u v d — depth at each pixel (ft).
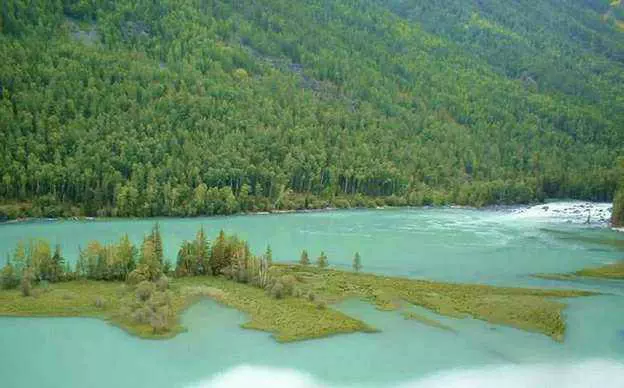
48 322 330.34
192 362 291.17
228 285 411.75
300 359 300.20
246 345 312.71
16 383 264.11
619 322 372.79
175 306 360.28
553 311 385.09
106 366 283.38
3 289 379.35
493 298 408.05
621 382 291.17
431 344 326.03
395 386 278.05
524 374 295.69
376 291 411.34
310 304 378.32
